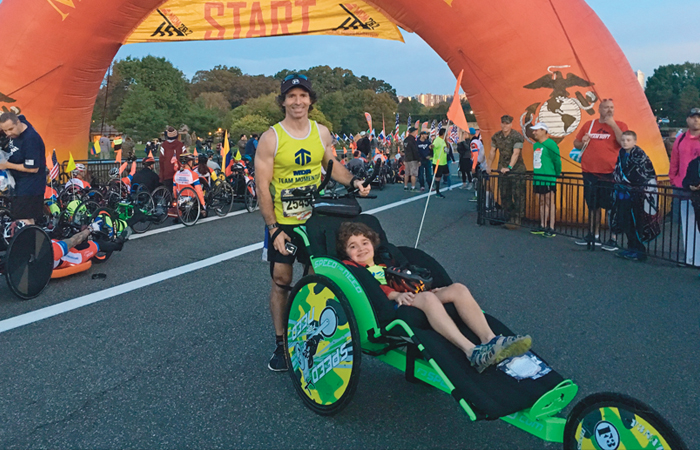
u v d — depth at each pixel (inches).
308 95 133.3
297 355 127.9
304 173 139.8
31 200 233.3
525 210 363.3
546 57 371.2
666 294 214.2
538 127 337.7
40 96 447.2
